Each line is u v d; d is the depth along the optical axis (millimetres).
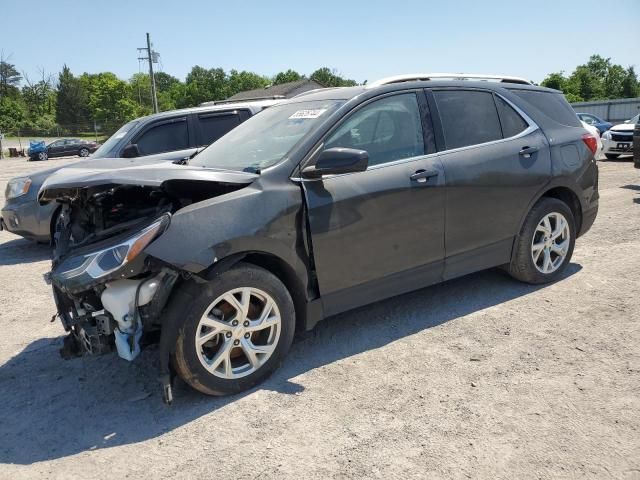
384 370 3428
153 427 2955
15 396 3400
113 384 3490
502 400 3006
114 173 3086
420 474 2445
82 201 3391
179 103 110375
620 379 3148
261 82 114062
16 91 115000
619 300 4320
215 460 2637
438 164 3932
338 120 3617
